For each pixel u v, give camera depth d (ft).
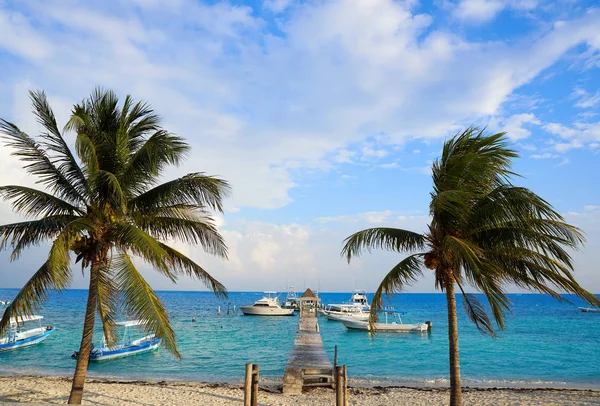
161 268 33.24
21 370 78.13
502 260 32.19
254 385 35.65
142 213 36.37
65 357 92.07
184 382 66.18
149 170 34.30
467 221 31.86
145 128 37.65
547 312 307.58
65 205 34.83
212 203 35.29
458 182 31.89
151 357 92.79
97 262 34.40
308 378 58.29
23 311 32.81
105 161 35.19
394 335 144.77
